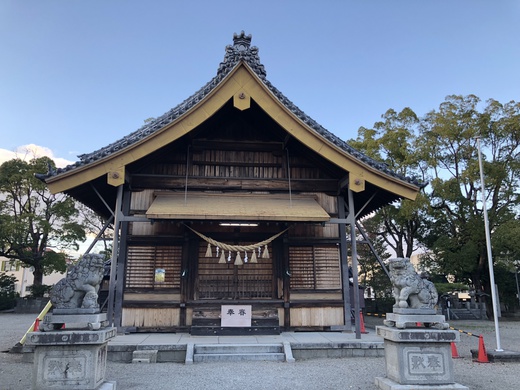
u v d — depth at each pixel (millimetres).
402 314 6660
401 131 26781
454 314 27141
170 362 9352
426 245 30953
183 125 11352
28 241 30641
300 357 9828
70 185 10711
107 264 18109
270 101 11695
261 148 13469
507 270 30203
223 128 13539
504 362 9711
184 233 12289
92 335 5836
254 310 11820
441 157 27766
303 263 12703
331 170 13453
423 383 6383
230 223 12367
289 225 12672
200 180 12867
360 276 35469
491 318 28438
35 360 5844
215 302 11875
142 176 12641
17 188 30469
